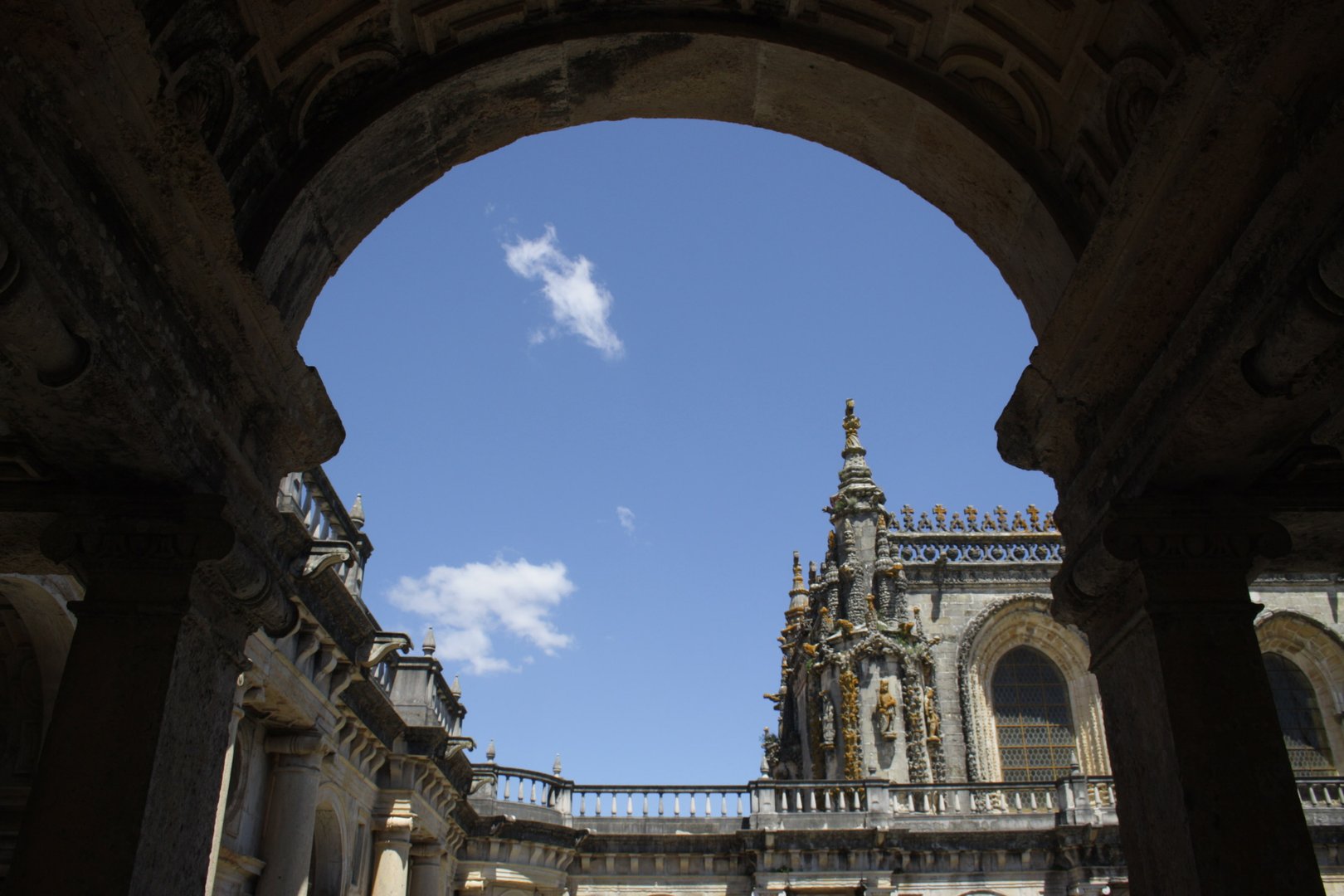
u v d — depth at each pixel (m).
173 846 7.42
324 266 9.91
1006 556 44.41
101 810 6.97
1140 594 7.97
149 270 6.96
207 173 6.87
